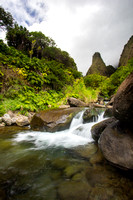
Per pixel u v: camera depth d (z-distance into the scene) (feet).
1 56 25.07
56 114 15.84
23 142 10.96
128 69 46.16
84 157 7.65
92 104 32.09
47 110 17.53
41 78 30.66
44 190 4.78
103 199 4.16
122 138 5.97
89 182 5.12
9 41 64.39
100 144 6.94
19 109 20.39
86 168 6.31
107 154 6.19
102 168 6.15
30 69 30.89
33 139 11.83
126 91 4.94
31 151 8.95
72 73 55.77
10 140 11.42
